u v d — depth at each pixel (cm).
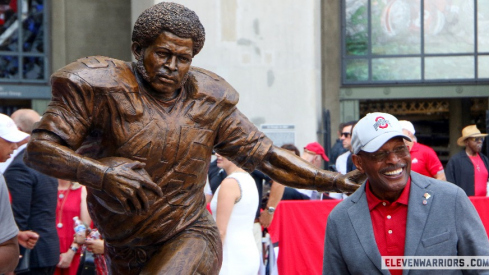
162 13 372
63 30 1416
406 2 1528
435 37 1526
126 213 374
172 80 375
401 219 395
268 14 1223
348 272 407
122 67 382
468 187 983
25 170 634
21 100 1477
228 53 1209
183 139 387
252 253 620
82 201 715
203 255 386
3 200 470
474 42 1519
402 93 1530
